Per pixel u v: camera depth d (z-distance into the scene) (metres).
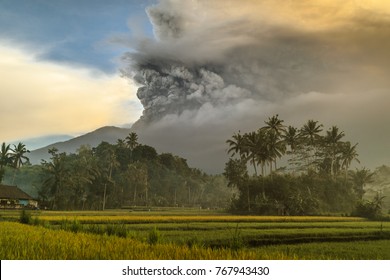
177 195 149.12
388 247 27.08
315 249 25.69
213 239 26.02
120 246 15.08
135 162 131.38
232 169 95.38
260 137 92.38
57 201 93.69
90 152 136.12
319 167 113.56
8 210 73.19
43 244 14.83
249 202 86.00
